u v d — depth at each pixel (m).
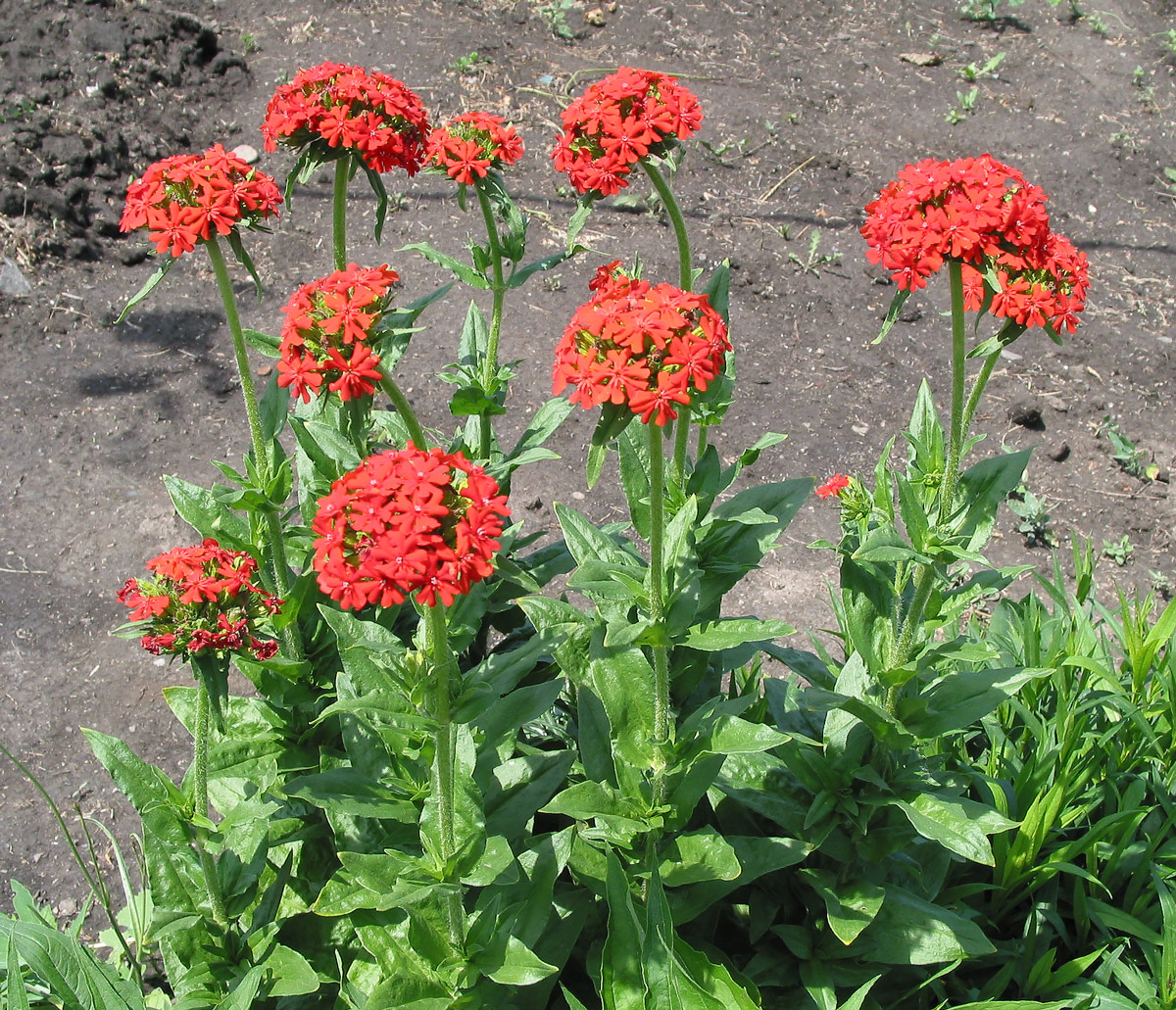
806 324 1.93
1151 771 1.24
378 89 1.13
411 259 1.94
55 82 2.05
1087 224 2.21
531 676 1.24
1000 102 2.56
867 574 1.11
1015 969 1.17
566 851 1.05
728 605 1.49
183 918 1.06
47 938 1.04
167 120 2.12
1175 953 1.13
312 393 1.02
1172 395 1.85
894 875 1.16
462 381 1.23
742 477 1.62
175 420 1.68
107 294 1.87
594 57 2.50
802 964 1.12
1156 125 2.53
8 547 1.48
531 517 1.57
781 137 2.34
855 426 1.74
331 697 1.13
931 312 1.98
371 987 1.07
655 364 0.98
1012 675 1.08
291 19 2.46
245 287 1.90
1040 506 1.62
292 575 1.16
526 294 1.89
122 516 1.53
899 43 2.75
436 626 0.96
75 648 1.41
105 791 1.32
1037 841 1.17
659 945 1.01
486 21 2.55
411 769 1.06
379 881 1.02
